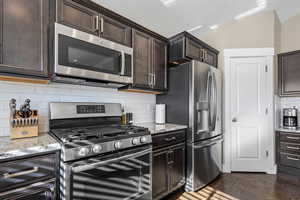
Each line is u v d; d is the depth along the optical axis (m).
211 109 2.57
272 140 2.96
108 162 1.46
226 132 3.07
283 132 2.93
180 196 2.20
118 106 2.26
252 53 3.05
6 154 1.03
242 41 3.12
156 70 2.40
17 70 1.26
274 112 3.02
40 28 1.38
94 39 1.65
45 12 1.40
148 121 2.75
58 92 1.84
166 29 2.82
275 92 3.09
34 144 1.19
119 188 1.56
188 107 2.37
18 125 1.40
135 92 2.54
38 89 1.71
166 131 2.08
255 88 3.06
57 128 1.77
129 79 1.96
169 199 2.13
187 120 2.37
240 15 3.03
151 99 2.80
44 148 1.19
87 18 1.64
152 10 2.35
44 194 1.18
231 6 2.69
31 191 1.13
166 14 2.50
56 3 1.45
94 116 2.02
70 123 1.85
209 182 2.54
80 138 1.35
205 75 2.51
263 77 3.04
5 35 1.22
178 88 2.50
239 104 3.10
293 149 2.82
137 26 2.11
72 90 1.94
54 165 1.24
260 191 2.33
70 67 1.49
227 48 3.17
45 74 1.40
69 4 1.52
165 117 2.65
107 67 1.75
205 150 2.48
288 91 3.07
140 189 1.73
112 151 1.52
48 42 1.42
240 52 3.09
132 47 2.05
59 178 1.26
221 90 3.00
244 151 3.06
